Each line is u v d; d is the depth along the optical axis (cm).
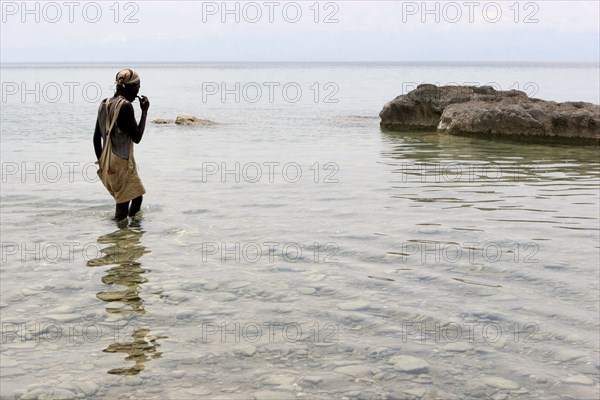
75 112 3105
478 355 433
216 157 1530
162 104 3884
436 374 405
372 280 591
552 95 4191
